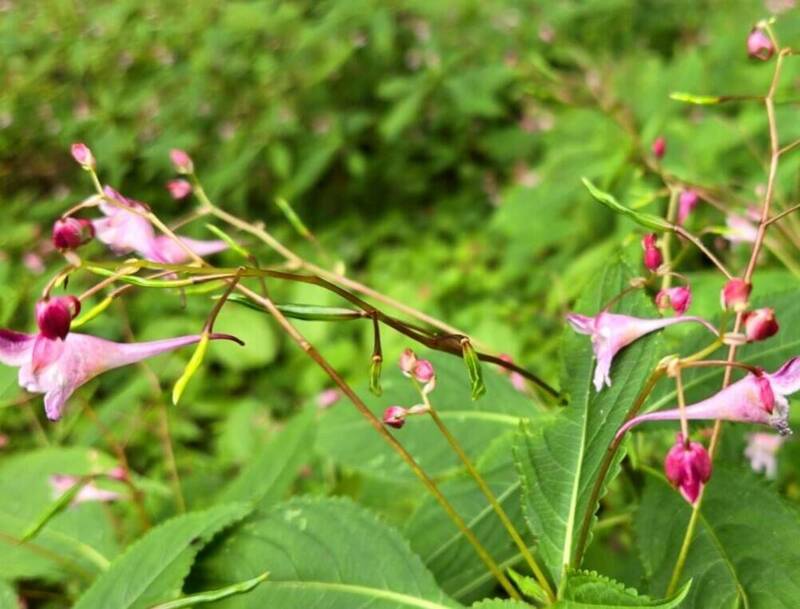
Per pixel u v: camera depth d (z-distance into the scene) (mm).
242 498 310
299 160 975
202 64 1013
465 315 675
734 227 311
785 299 261
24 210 871
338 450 302
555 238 680
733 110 729
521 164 898
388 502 347
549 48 998
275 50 1056
